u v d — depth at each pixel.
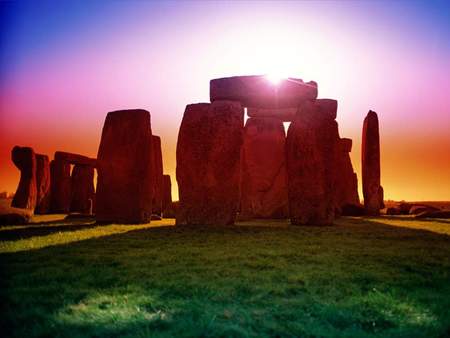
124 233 11.95
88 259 7.59
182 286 5.59
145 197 16.95
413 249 8.95
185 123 15.34
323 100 16.97
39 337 3.97
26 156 27.62
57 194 32.56
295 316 4.51
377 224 15.90
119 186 16.80
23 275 6.24
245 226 14.00
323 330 4.11
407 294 5.30
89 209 33.69
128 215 16.58
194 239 10.57
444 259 7.73
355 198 30.94
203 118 15.20
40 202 30.42
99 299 5.01
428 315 4.54
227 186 14.64
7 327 4.24
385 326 4.29
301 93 15.55
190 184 14.91
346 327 4.25
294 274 6.35
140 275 6.27
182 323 4.20
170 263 7.25
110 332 4.02
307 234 11.75
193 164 14.97
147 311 4.64
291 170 15.45
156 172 24.81
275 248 9.02
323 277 6.15
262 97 15.53
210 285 5.62
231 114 14.87
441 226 14.91
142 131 17.00
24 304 4.84
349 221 18.09
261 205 22.58
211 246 9.31
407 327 4.22
